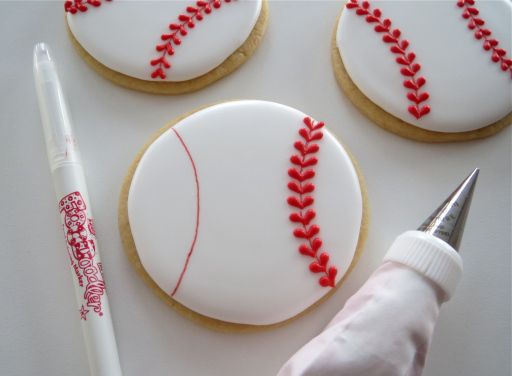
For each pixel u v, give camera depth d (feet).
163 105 0.63
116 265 0.58
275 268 0.55
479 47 0.61
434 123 0.60
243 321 0.55
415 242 0.52
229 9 0.62
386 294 0.51
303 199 0.56
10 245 0.59
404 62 0.61
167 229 0.55
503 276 0.59
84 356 0.56
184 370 0.56
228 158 0.57
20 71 0.63
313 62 0.64
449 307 0.58
